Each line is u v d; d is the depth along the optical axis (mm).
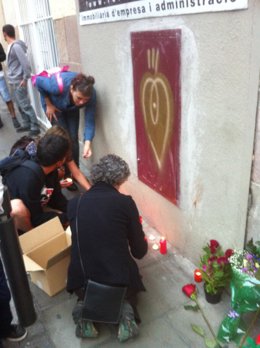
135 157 2949
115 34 2717
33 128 5648
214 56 1790
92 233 1879
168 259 2604
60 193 3004
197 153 2123
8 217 1738
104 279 1848
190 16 1878
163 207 2727
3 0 6406
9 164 2549
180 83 2100
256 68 1567
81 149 4270
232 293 1883
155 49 2246
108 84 3078
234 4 1582
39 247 2316
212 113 1910
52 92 3324
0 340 1973
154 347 1932
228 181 1935
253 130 1677
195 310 2115
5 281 1858
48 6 4270
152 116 2496
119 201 1922
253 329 1932
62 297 2314
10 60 5285
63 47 3912
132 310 1972
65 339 2021
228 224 2025
